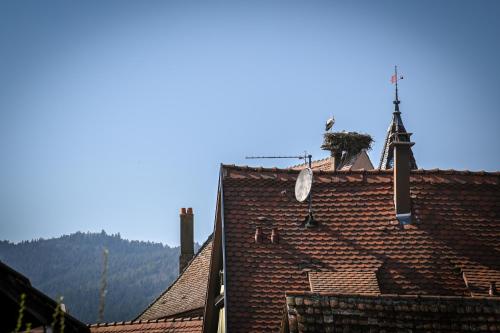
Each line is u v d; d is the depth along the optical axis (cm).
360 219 3859
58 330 2564
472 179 3988
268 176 3962
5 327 2583
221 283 3938
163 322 4528
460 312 2752
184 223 6531
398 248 3762
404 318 2733
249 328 3506
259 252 3719
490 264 3731
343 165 5362
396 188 3869
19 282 2605
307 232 3797
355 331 2697
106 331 4525
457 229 3828
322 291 3538
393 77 4766
